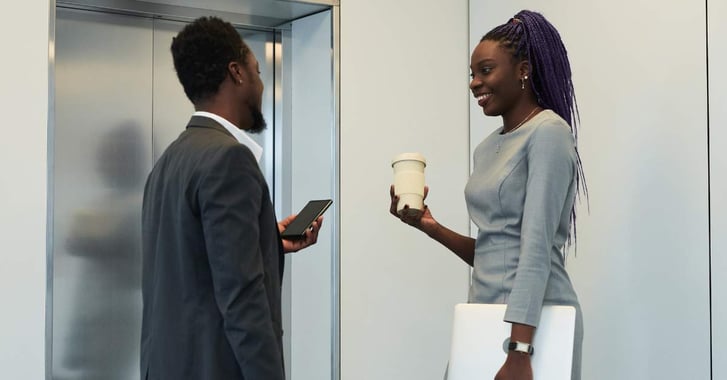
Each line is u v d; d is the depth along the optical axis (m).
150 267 1.86
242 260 1.68
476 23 3.55
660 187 2.72
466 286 3.56
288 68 3.53
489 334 1.94
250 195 1.72
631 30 2.84
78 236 3.15
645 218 2.77
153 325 1.78
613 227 2.88
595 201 2.96
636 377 2.79
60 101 3.12
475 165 2.19
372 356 3.36
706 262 2.56
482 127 3.52
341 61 3.33
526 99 2.12
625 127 2.85
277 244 1.84
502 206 2.03
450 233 2.35
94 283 3.19
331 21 3.32
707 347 2.55
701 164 2.58
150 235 1.87
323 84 3.35
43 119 2.82
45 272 2.80
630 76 2.84
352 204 3.33
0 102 2.76
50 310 2.81
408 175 2.32
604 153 2.93
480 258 2.10
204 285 1.74
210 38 1.87
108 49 3.21
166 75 3.32
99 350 3.19
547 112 2.03
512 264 2.01
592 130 2.98
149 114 3.29
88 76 3.17
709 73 2.57
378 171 3.39
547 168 1.93
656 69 2.74
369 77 3.38
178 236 1.75
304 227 2.13
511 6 3.37
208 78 1.87
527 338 1.85
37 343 2.79
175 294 1.75
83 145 3.16
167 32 3.32
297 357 3.49
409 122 3.46
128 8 3.20
